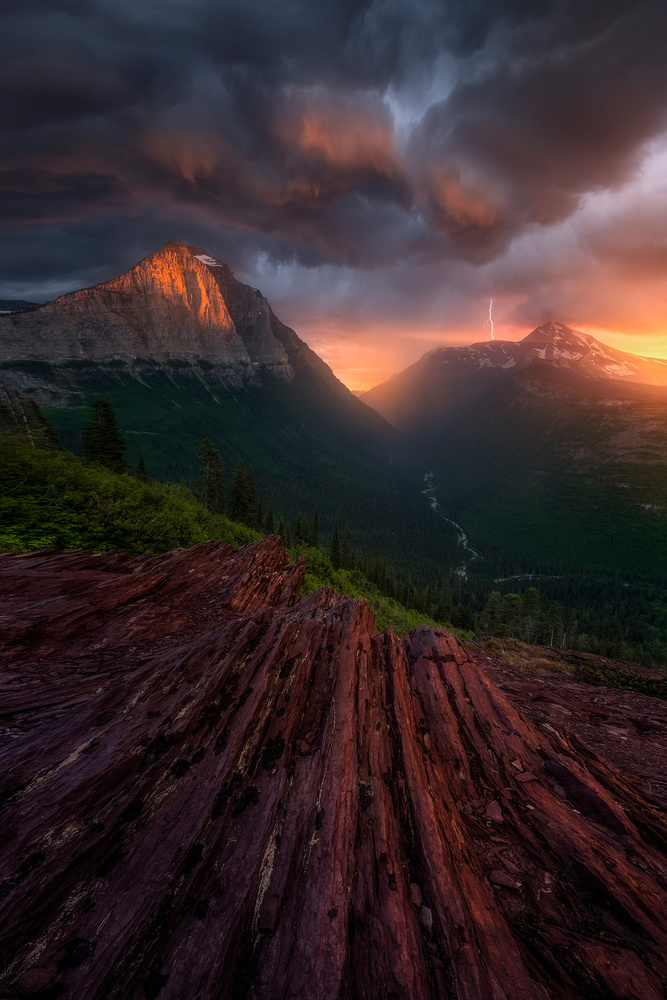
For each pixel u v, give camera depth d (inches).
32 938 122.6
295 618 343.3
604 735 390.0
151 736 202.1
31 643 295.9
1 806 162.7
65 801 166.2
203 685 238.5
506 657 873.5
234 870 153.3
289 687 259.4
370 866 168.4
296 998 118.3
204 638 298.0
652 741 385.1
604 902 174.6
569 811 223.6
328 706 260.2
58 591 361.4
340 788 196.1
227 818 173.6
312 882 154.7
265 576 543.2
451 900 159.3
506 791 235.3
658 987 137.3
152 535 613.9
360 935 143.7
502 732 282.2
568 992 135.5
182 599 427.5
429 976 134.6
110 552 466.3
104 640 327.3
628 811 235.6
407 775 222.8
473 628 2901.1
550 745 281.4
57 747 196.4
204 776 189.2
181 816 168.7
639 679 697.0
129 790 174.4
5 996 107.7
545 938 155.3
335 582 1273.4
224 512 2107.5
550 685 540.4
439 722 281.9
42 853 145.3
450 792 229.0
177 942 128.1
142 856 151.6
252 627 305.7
